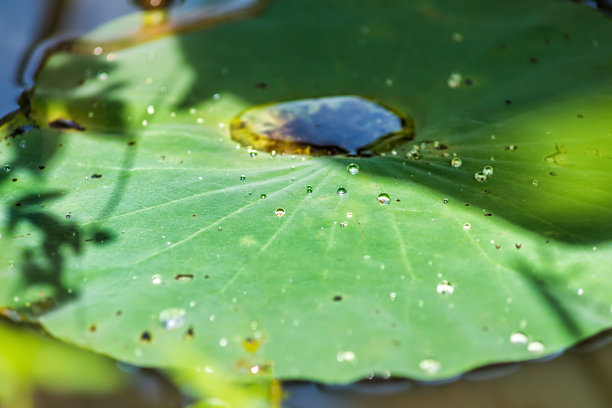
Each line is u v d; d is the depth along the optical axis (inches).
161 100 53.9
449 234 49.6
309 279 48.8
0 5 58.1
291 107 53.5
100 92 54.1
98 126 53.0
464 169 51.2
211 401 47.2
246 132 52.7
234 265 49.0
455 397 47.1
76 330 47.9
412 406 47.2
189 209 50.3
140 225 49.9
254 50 56.1
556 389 47.1
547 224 49.7
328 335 47.8
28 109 53.6
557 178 50.8
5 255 49.3
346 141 52.3
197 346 47.7
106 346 47.7
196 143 52.3
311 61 55.6
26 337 47.7
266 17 57.8
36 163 51.7
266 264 49.0
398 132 52.6
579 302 48.3
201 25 57.4
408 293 48.5
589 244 49.3
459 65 55.2
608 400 46.9
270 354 47.6
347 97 53.8
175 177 51.2
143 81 54.6
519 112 53.1
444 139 52.3
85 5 58.6
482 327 47.9
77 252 49.3
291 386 47.3
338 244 49.4
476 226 49.7
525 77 54.5
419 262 49.0
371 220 49.9
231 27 57.2
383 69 55.1
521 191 50.5
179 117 53.2
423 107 53.5
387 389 47.3
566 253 49.1
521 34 56.3
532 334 47.8
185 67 55.2
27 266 49.1
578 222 49.7
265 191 50.7
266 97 54.0
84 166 51.6
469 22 57.1
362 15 57.7
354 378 47.2
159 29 57.3
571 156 51.4
